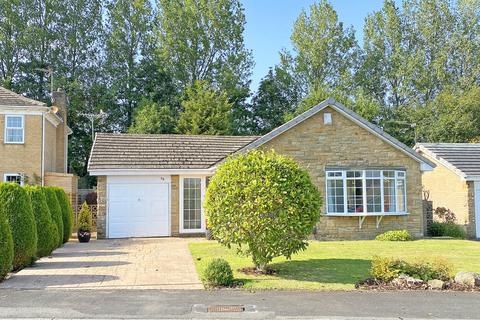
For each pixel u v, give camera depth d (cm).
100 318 738
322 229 1944
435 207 2466
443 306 825
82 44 4325
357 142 1997
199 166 2091
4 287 953
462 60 4397
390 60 4591
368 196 1970
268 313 772
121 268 1175
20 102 2503
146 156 2120
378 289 960
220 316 754
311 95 4166
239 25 4466
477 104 3962
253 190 1068
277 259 1322
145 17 4519
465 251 1519
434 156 2416
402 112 4303
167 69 4344
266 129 4581
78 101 4156
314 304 833
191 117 3966
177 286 970
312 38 4588
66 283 993
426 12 4572
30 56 4159
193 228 2075
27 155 2489
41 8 4206
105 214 1992
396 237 1872
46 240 1361
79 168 4306
